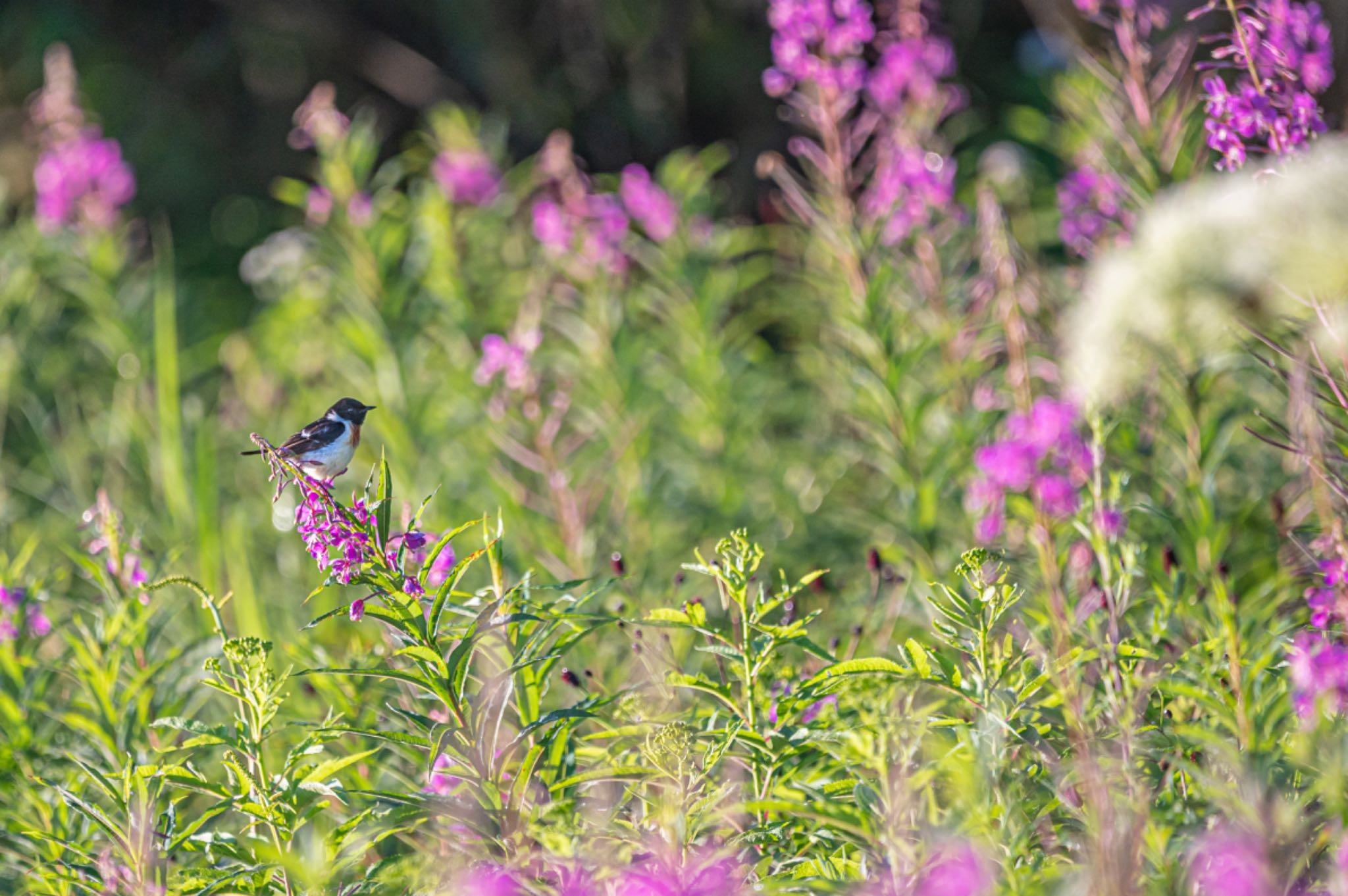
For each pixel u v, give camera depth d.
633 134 28.55
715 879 6.08
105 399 18.58
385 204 15.48
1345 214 6.39
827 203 13.41
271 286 20.50
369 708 8.45
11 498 15.97
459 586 12.03
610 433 13.91
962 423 11.83
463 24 28.19
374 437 15.29
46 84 27.12
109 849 7.18
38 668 9.45
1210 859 6.25
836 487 14.60
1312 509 9.52
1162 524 10.15
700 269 15.48
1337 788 5.75
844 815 5.88
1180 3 16.17
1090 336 7.34
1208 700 6.52
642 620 7.24
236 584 11.52
